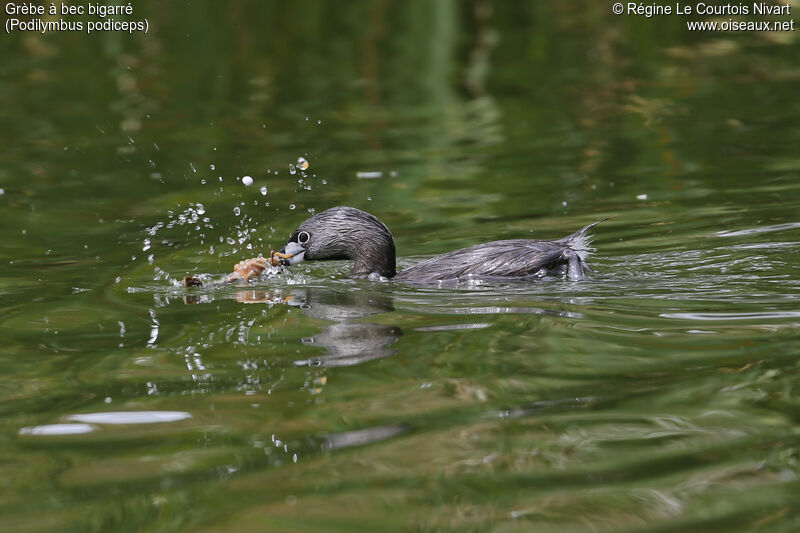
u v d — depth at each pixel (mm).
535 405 7414
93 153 19141
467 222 14688
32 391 8109
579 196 15719
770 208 14328
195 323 10148
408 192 16422
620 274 11656
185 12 30000
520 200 15664
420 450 6641
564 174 17062
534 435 6840
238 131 20562
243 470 6410
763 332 9023
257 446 6801
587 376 8031
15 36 28703
